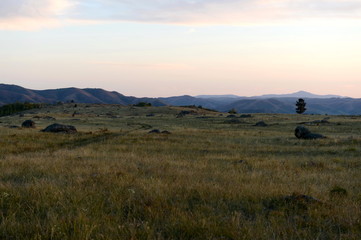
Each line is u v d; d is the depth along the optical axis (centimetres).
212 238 528
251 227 574
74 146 2502
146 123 7131
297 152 2308
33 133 3253
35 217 610
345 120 6719
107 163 1473
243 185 962
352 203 789
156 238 523
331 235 559
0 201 700
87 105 17788
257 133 4244
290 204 746
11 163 1366
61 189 839
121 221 608
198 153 2158
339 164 1669
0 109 17375
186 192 842
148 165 1459
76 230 522
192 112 12300
